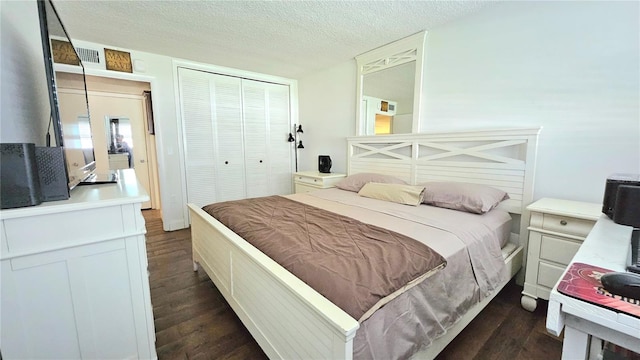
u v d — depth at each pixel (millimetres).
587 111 1760
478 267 1489
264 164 4219
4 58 1073
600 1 1665
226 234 1596
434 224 1662
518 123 2059
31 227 946
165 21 2332
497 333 1551
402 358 1007
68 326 1061
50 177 1046
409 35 2660
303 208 2100
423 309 1124
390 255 1188
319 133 4082
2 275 914
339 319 804
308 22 2371
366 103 3242
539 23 1905
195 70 3498
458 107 2395
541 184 1991
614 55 1642
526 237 2018
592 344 708
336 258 1157
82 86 1866
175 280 2215
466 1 2045
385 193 2404
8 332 942
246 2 2037
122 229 1134
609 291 643
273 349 1201
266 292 1222
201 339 1525
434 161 2562
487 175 2205
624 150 1649
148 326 1249
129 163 4520
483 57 2205
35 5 1498
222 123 3773
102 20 2303
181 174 3521
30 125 1346
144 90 4203
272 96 4195
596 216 1448
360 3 2064
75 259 1047
